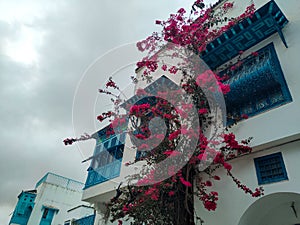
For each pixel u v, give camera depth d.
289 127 3.87
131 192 4.18
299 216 4.04
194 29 5.25
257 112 4.52
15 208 16.09
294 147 3.83
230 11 6.49
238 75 4.99
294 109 3.96
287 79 4.33
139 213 3.86
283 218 4.24
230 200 4.19
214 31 5.59
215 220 4.20
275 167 3.92
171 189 3.88
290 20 4.89
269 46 5.02
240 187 3.80
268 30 5.00
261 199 3.82
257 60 5.02
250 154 4.34
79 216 12.93
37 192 16.89
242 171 4.29
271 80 4.45
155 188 3.85
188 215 3.74
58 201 16.62
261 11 4.78
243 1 6.30
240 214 3.94
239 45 5.38
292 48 4.56
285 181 3.66
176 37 5.18
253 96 4.81
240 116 4.81
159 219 3.82
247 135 4.38
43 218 15.51
